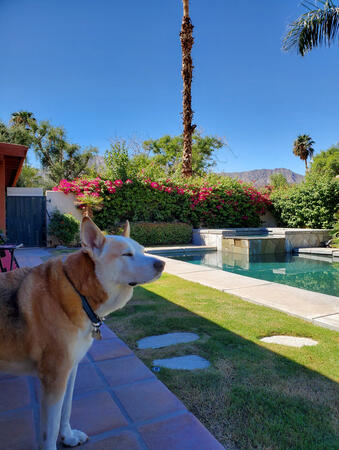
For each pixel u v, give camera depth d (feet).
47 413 4.00
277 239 34.96
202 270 21.68
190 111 49.01
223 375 7.20
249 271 25.14
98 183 39.70
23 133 68.18
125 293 4.74
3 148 25.08
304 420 5.56
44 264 4.66
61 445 4.91
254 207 49.55
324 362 7.84
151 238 40.55
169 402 6.09
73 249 33.96
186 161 49.88
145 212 42.88
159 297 14.25
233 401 6.15
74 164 93.50
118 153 41.83
